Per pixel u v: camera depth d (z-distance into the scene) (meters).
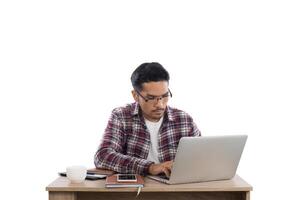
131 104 4.18
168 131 4.14
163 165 3.64
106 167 3.85
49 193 3.46
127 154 4.11
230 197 3.67
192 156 3.47
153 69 3.89
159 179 3.60
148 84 3.87
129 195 3.68
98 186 3.46
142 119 4.11
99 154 3.93
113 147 3.99
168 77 3.94
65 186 3.45
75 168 3.54
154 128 4.14
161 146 4.12
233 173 3.71
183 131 4.17
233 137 3.59
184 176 3.52
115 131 4.05
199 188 3.45
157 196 3.68
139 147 4.09
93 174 3.74
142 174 3.74
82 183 3.54
